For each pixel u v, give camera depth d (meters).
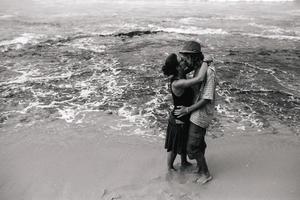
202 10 19.53
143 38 11.37
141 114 5.70
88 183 3.78
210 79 3.27
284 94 6.56
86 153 4.45
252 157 4.34
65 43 10.56
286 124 5.34
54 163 4.21
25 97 6.36
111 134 5.00
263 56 9.30
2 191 3.65
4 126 5.24
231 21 15.24
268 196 3.52
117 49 9.88
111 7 20.58
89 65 8.33
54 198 3.53
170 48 10.01
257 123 5.37
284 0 26.02
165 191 3.60
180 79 3.29
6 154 4.43
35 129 5.14
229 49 10.03
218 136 4.94
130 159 4.30
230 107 5.96
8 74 7.59
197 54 3.26
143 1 24.97
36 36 11.48
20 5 21.00
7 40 10.80
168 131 3.67
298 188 3.65
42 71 7.84
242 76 7.57
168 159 3.90
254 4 23.64
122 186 3.70
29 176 3.94
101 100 6.27
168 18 15.89
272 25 14.19
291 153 4.44
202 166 3.75
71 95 6.49
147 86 6.95
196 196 3.52
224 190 3.63
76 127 5.22
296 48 10.27
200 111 3.41
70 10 18.72
